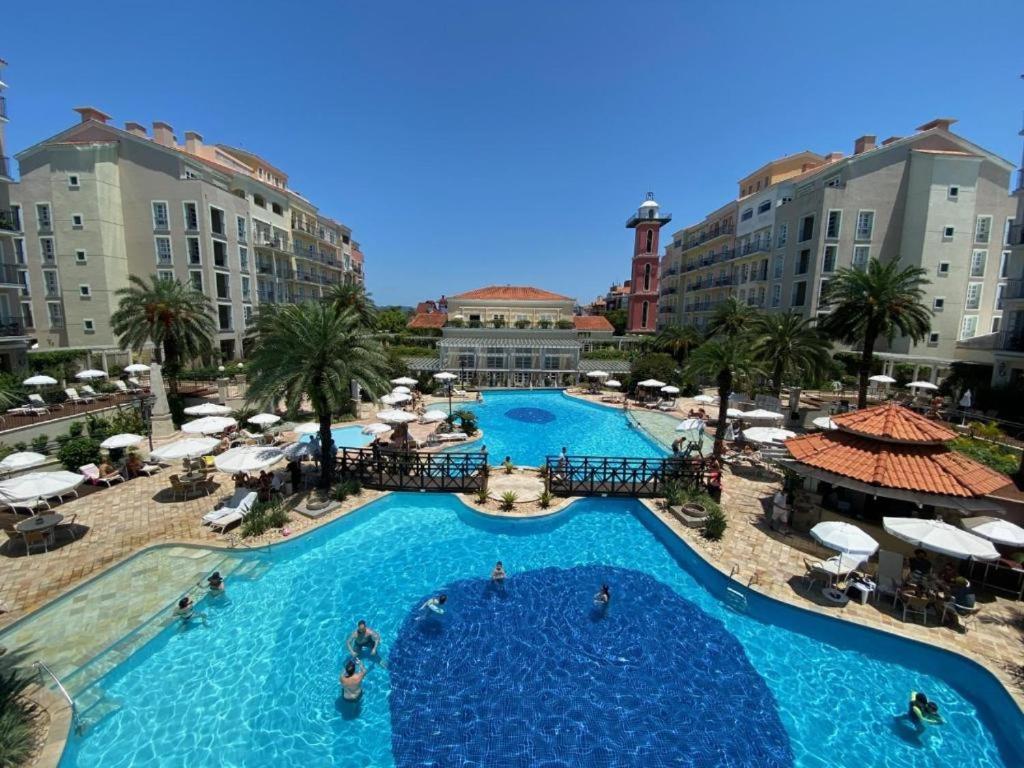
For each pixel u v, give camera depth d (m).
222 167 46.12
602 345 57.25
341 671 10.39
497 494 19.16
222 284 43.31
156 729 8.85
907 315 25.80
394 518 17.75
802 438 17.38
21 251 43.00
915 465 14.22
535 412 37.53
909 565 12.98
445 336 54.38
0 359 28.94
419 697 9.77
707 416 33.16
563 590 13.45
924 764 8.49
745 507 18.31
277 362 17.95
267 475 18.25
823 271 39.62
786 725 9.27
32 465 16.39
